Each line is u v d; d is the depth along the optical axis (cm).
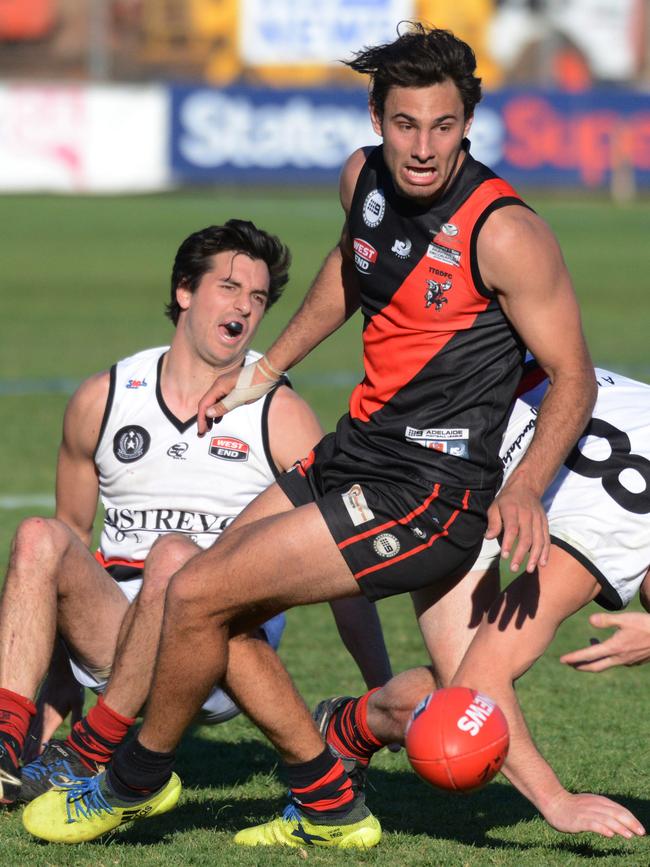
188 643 1300
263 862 1320
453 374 1309
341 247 1481
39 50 14100
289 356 1536
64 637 1502
